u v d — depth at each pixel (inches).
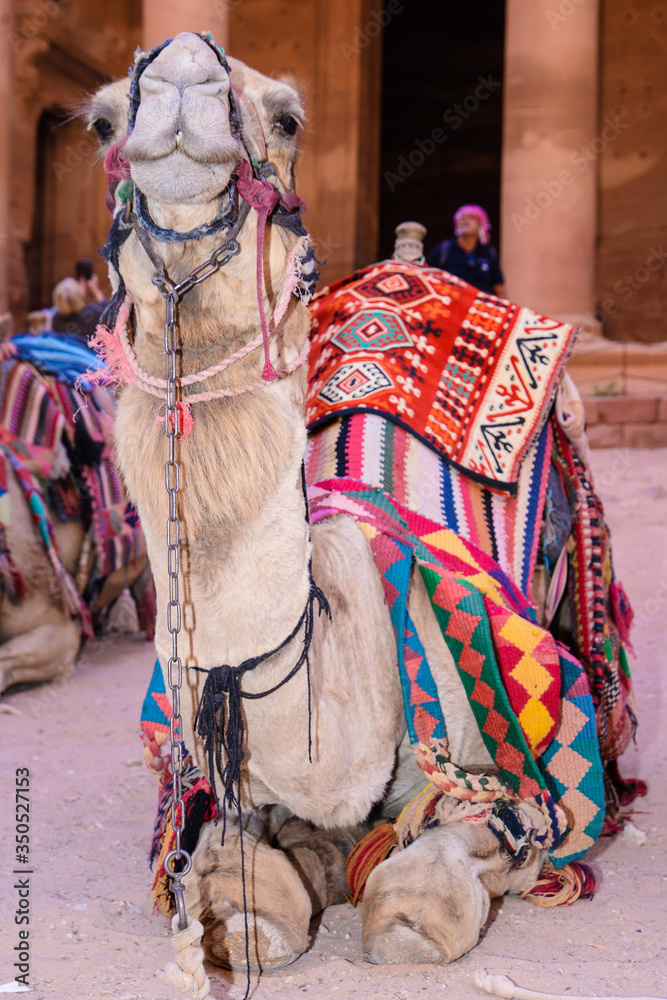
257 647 103.3
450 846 115.7
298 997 106.2
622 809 169.0
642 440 545.0
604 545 176.6
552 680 127.0
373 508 132.5
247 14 950.4
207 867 112.6
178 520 101.7
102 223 960.9
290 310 108.4
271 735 106.7
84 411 267.7
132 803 177.2
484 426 155.2
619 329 848.3
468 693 126.3
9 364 262.5
